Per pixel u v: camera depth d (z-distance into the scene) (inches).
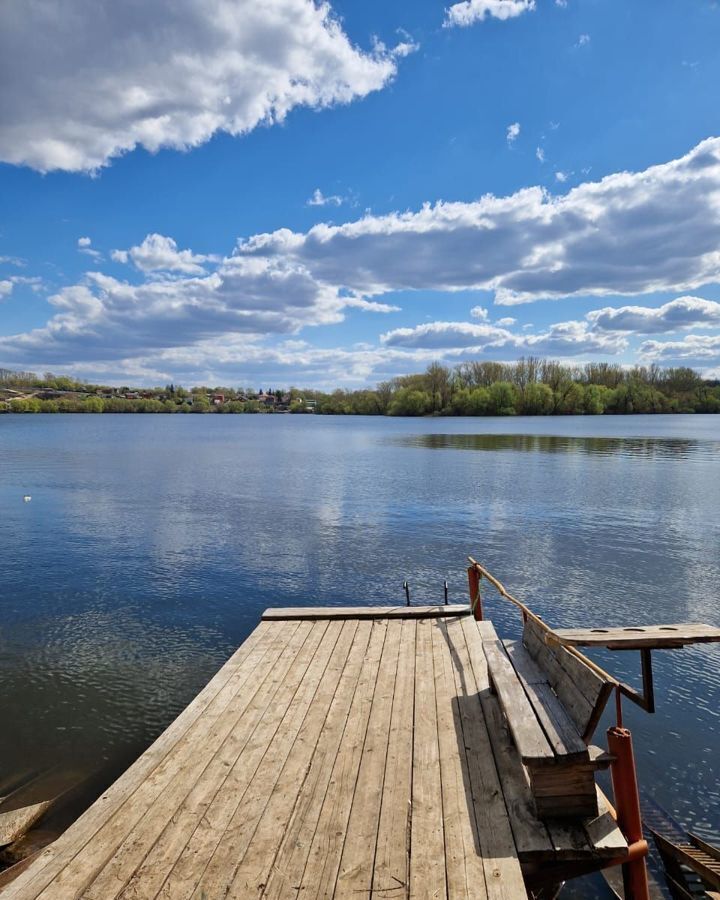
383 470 1429.6
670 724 309.1
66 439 2706.7
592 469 1401.3
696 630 168.2
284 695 222.5
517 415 5083.7
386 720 201.6
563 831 142.8
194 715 206.7
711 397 5295.3
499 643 226.1
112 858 135.7
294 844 139.3
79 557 642.2
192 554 653.3
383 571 585.9
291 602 500.1
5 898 123.6
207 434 3164.4
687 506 918.4
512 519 834.2
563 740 146.6
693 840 217.5
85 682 357.4
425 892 123.6
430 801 155.6
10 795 251.1
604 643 161.0
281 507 941.2
